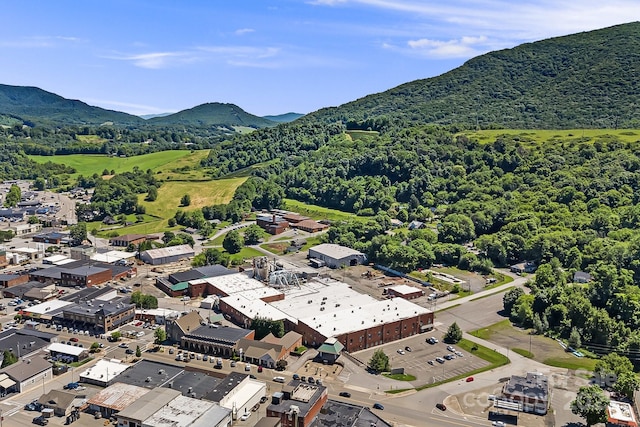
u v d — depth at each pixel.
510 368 179.50
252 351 180.75
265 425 132.62
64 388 160.25
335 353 181.38
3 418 143.38
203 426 133.38
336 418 138.25
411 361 184.88
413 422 145.25
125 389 153.38
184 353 184.25
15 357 172.88
